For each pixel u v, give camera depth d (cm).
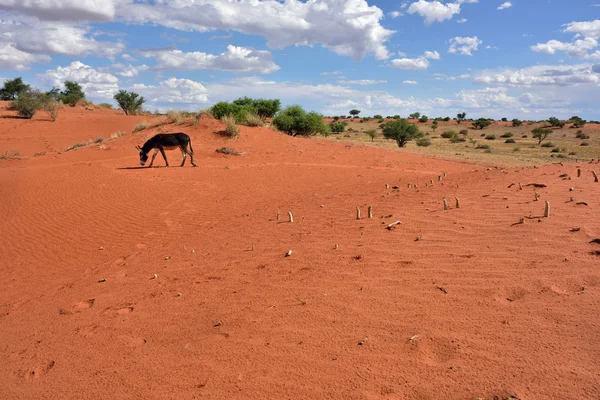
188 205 1177
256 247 642
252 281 495
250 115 3044
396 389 259
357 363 294
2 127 4028
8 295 641
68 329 459
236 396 278
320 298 411
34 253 855
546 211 545
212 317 415
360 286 423
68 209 1152
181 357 346
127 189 1355
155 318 443
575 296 331
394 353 299
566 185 739
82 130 4275
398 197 866
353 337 330
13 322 516
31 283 688
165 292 521
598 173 852
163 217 1062
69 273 718
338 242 582
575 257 404
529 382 241
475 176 1080
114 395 307
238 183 1485
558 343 275
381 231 600
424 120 13162
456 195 782
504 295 357
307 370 296
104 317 475
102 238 922
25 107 4569
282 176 1622
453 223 584
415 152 2862
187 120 2797
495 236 504
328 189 1270
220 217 1011
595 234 455
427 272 431
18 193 1305
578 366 248
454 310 345
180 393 293
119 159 2016
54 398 321
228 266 573
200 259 642
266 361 316
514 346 280
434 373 268
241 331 372
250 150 2305
